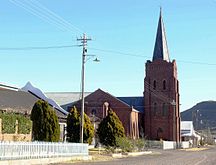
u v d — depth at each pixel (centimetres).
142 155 5656
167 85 10956
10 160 2756
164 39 11238
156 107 10988
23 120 4066
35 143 3131
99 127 6397
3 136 3750
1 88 4328
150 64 11106
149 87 11081
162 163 3747
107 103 10100
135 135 10381
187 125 13688
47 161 3272
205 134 16500
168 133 10838
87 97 10188
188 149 9519
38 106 4162
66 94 10869
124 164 3428
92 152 5075
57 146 3506
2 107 4425
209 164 3759
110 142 6234
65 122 6028
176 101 10975
